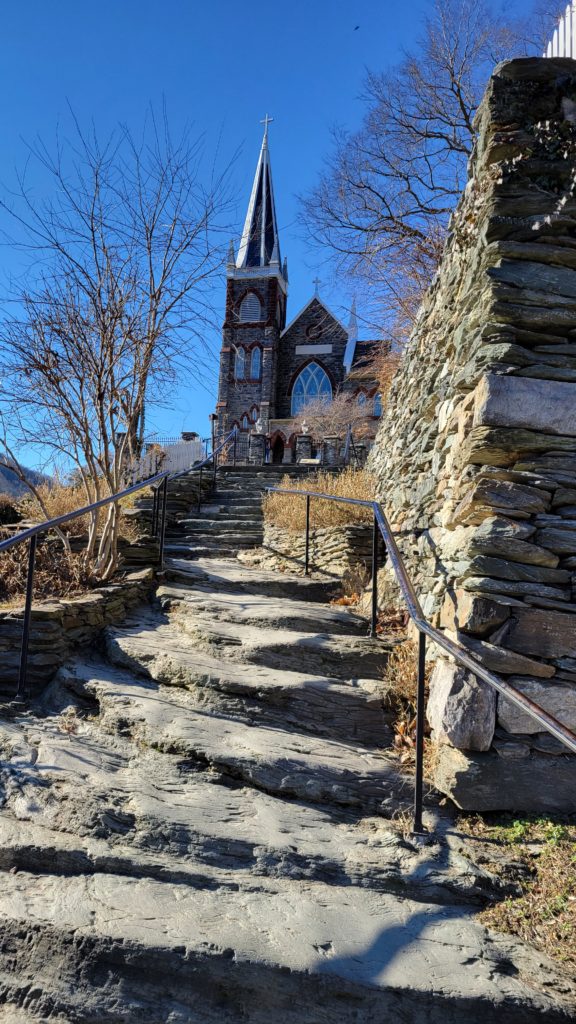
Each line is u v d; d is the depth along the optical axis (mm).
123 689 4113
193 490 9500
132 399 6035
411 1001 2373
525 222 4008
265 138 37219
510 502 3650
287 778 3422
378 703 4031
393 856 3045
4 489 9305
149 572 5941
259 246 36469
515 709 3389
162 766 3475
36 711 4012
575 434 3732
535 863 3023
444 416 4750
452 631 3725
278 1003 2377
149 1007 2354
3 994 2387
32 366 5492
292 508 7969
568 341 3889
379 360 12930
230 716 3932
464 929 2699
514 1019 2355
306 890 2812
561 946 2631
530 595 3529
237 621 5004
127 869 2828
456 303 4828
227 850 2953
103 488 6957
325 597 6016
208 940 2467
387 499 6902
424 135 13180
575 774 3336
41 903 2621
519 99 4156
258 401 35188
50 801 3152
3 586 5449
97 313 5699
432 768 3551
